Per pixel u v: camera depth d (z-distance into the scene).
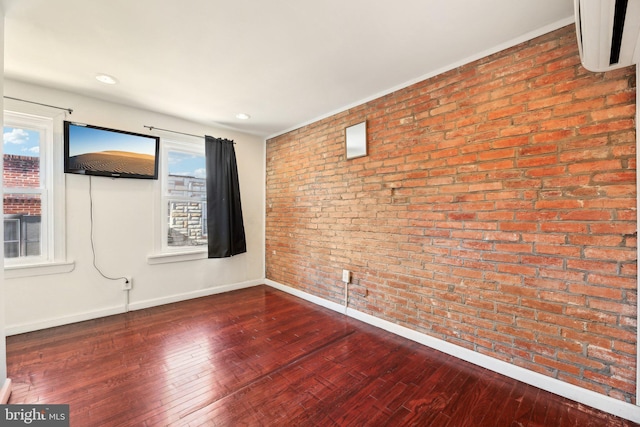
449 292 2.15
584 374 1.59
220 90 2.57
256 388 1.74
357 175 2.84
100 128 2.74
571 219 1.62
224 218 3.59
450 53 1.98
